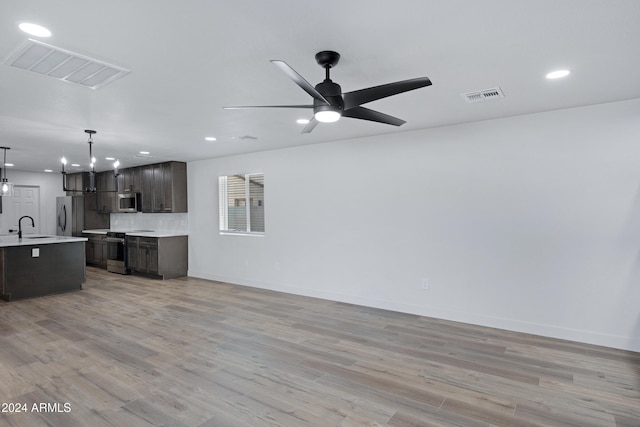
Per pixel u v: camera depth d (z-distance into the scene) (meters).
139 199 7.69
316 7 1.75
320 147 5.27
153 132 4.43
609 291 3.38
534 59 2.36
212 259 6.77
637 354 3.22
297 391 2.63
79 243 5.98
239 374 2.90
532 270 3.73
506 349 3.37
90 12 1.78
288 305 4.93
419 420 2.27
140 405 2.44
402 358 3.20
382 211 4.71
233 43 2.13
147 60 2.36
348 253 5.02
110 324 4.14
